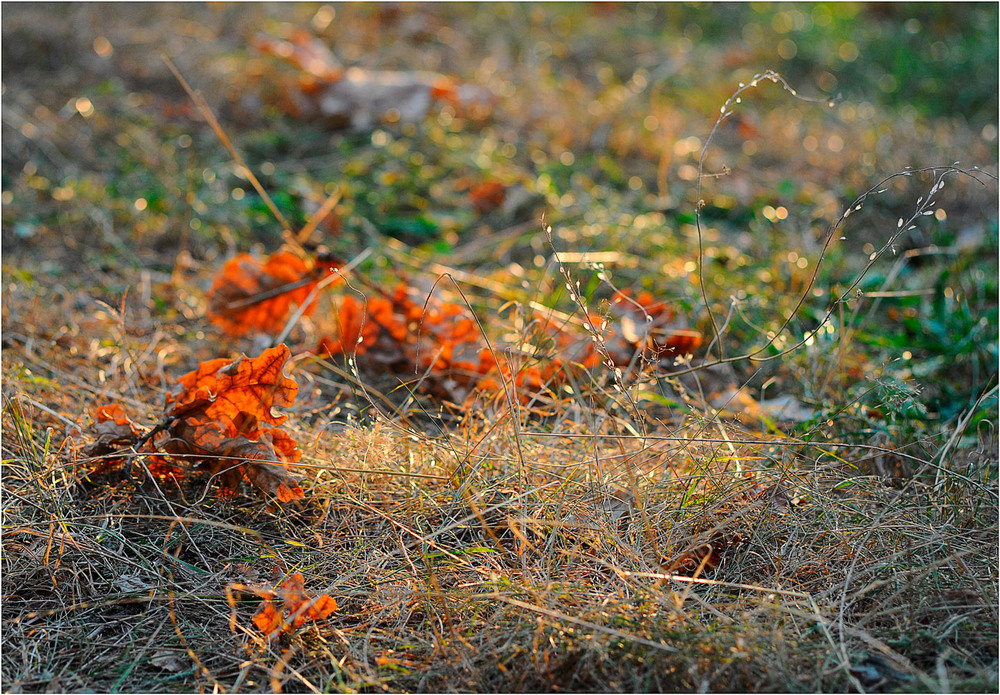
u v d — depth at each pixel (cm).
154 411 217
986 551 173
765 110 487
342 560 173
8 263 297
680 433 202
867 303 299
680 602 146
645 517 171
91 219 331
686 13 631
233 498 187
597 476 182
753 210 369
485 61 501
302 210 349
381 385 241
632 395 208
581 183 383
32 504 183
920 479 202
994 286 299
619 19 607
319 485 189
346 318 247
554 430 208
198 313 279
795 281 302
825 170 418
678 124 454
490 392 224
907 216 359
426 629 154
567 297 287
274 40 438
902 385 202
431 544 167
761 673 140
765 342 261
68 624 157
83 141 387
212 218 337
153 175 362
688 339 254
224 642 153
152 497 186
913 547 169
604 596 156
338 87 432
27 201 341
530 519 168
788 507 183
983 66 551
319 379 236
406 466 196
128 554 174
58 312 266
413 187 373
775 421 228
